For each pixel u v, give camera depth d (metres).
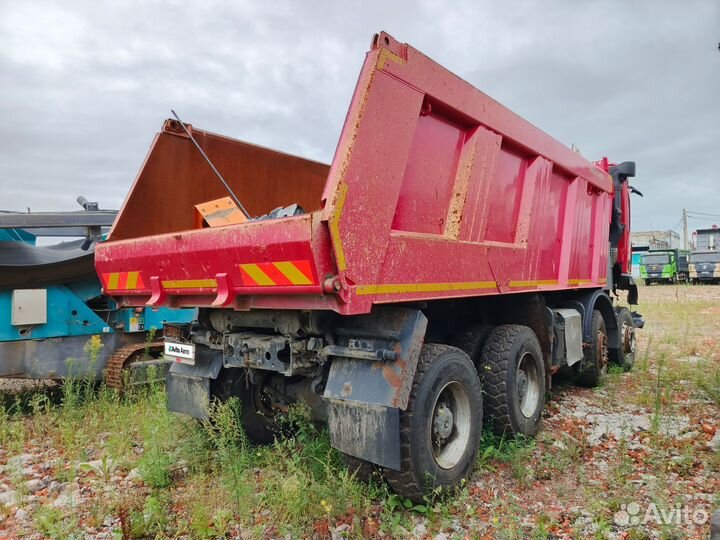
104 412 5.36
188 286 3.66
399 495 3.41
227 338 3.87
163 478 3.77
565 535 3.08
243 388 4.44
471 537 3.06
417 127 3.45
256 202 5.46
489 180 4.18
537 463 4.17
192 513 3.30
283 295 3.05
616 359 7.36
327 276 2.77
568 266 5.85
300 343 3.43
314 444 3.78
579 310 6.52
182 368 4.41
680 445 4.41
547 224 5.36
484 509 3.43
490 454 4.27
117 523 3.28
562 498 3.57
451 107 3.65
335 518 3.26
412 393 3.29
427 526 3.19
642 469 4.00
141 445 4.59
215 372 4.14
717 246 34.72
